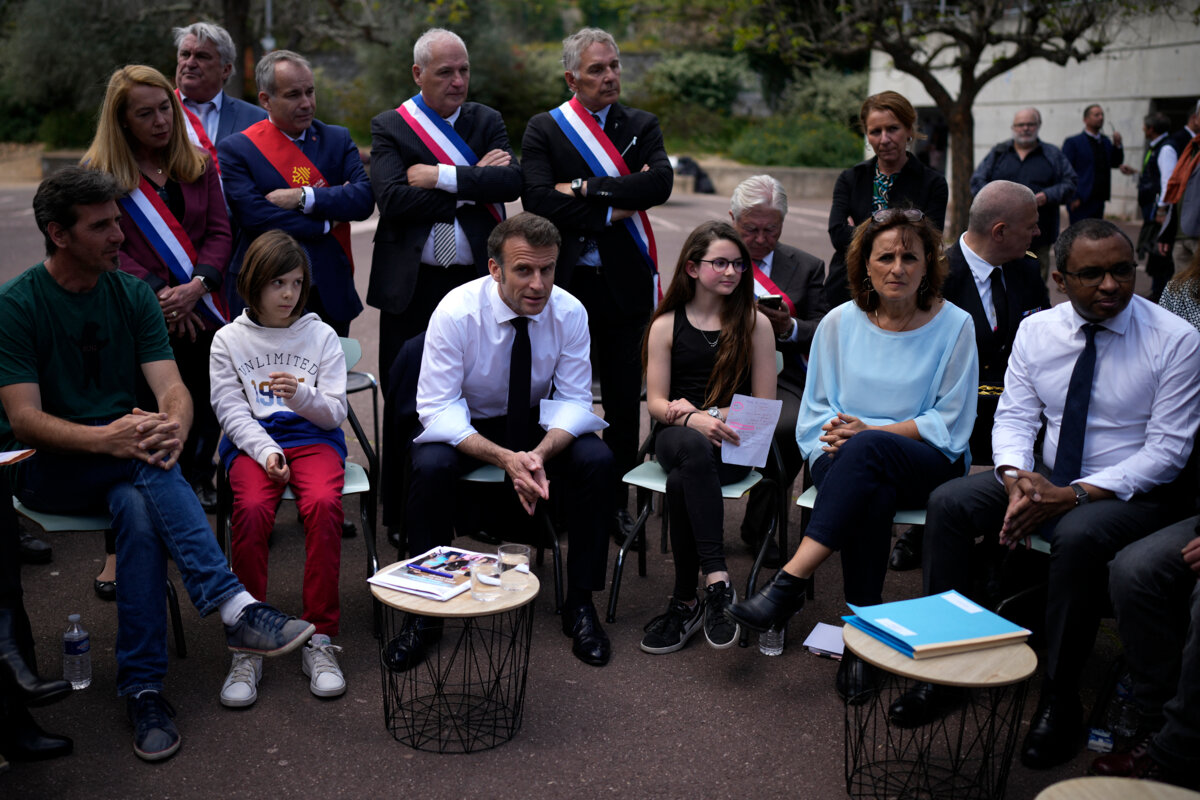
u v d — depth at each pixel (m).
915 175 4.87
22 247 12.87
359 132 27.66
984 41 12.58
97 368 3.36
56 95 26.97
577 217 4.48
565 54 4.56
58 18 25.83
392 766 2.88
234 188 4.50
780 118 28.20
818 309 4.45
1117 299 3.15
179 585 4.11
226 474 3.62
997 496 3.26
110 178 3.22
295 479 3.51
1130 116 17.00
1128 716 3.05
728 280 3.76
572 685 3.36
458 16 20.47
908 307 3.62
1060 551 3.00
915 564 4.35
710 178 25.34
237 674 3.24
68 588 4.00
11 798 2.71
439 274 4.59
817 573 4.26
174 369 3.48
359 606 3.90
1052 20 12.66
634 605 3.97
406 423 3.86
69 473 3.21
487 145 4.67
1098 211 10.10
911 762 2.94
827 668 3.50
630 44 32.03
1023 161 8.13
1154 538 2.85
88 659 3.31
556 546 3.75
